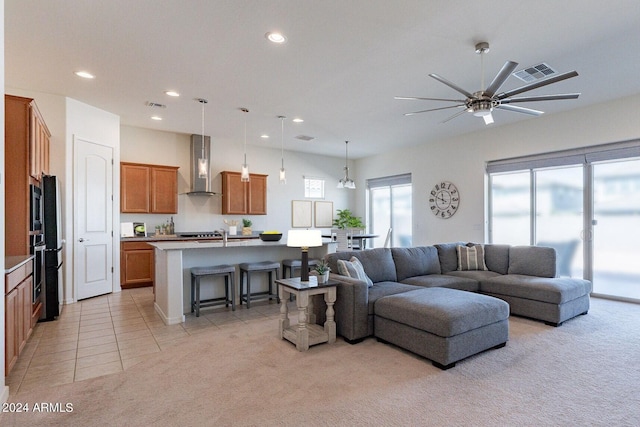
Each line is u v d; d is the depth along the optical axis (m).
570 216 5.27
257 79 3.93
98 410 2.04
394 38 3.03
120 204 5.69
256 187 7.25
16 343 2.60
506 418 1.96
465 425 1.89
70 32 2.92
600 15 2.67
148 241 5.74
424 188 7.24
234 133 6.47
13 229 3.19
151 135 6.25
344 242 6.64
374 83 4.05
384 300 3.14
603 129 4.71
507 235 5.98
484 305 2.90
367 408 2.06
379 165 8.41
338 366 2.66
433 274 4.64
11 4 2.51
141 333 3.42
